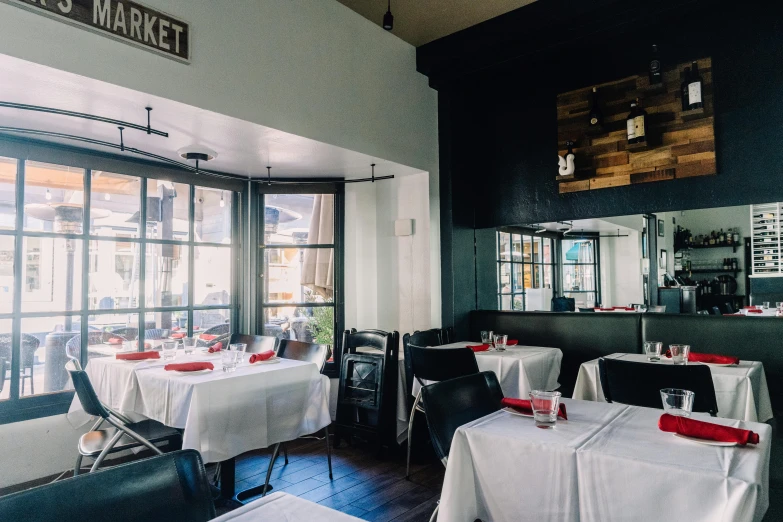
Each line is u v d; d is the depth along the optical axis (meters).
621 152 3.87
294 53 3.12
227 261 4.09
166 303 3.66
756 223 5.74
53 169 3.14
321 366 3.02
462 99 4.55
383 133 3.78
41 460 2.97
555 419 1.47
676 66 3.64
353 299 4.39
